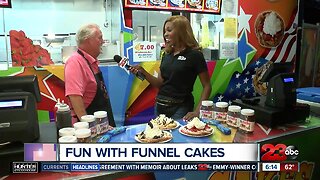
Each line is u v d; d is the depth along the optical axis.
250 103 2.40
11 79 1.73
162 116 2.17
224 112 2.24
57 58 3.52
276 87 2.25
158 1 3.48
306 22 4.62
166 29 2.62
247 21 4.19
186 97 2.67
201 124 2.00
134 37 3.63
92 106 2.37
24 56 3.16
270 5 4.31
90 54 2.36
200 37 4.07
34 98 1.65
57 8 4.54
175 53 2.64
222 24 4.04
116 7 4.24
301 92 2.91
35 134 1.61
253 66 4.35
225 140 1.91
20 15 4.31
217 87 4.11
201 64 2.60
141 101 3.74
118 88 3.58
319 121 2.38
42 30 4.50
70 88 2.21
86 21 4.71
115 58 2.98
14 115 1.56
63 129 1.73
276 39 4.44
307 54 4.28
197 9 3.69
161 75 2.79
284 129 2.16
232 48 4.15
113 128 2.07
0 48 3.46
